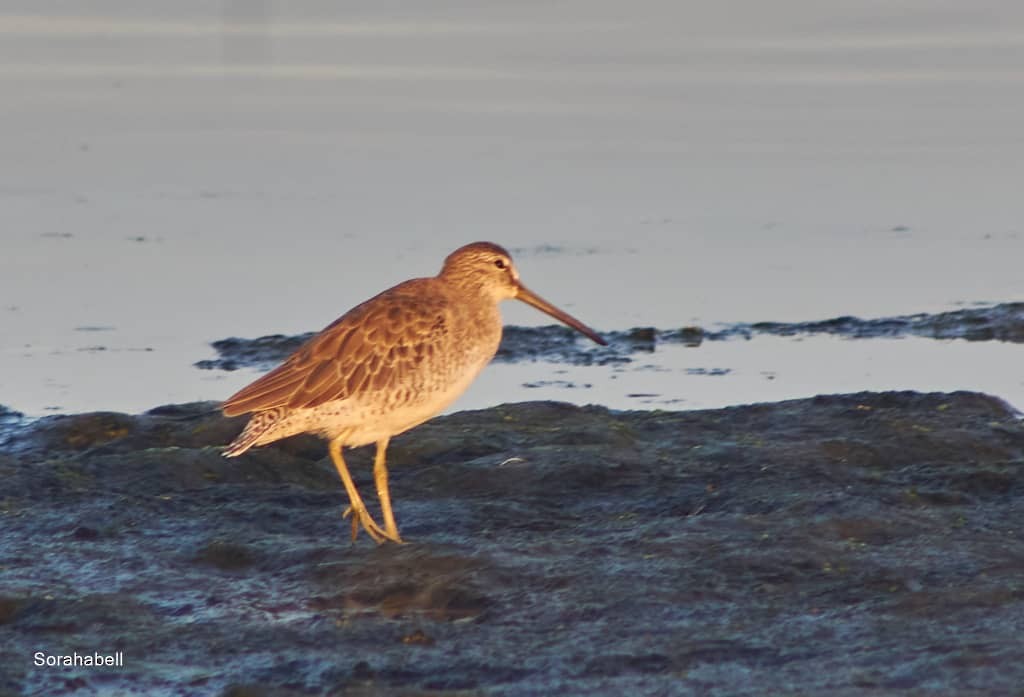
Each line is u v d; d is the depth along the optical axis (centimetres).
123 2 4144
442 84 3253
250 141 2844
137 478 1342
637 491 1311
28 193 2522
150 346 1866
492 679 961
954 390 1697
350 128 2927
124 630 1046
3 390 1703
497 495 1323
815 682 933
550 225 2348
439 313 1216
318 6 4103
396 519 1262
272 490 1334
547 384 1744
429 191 2520
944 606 1041
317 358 1191
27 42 3647
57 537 1218
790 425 1504
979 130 2845
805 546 1152
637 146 2778
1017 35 3616
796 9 3938
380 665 979
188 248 2241
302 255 2202
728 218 2381
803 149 2747
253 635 1035
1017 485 1304
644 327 1934
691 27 3775
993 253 2209
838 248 2242
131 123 2969
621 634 1018
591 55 3494
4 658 1005
